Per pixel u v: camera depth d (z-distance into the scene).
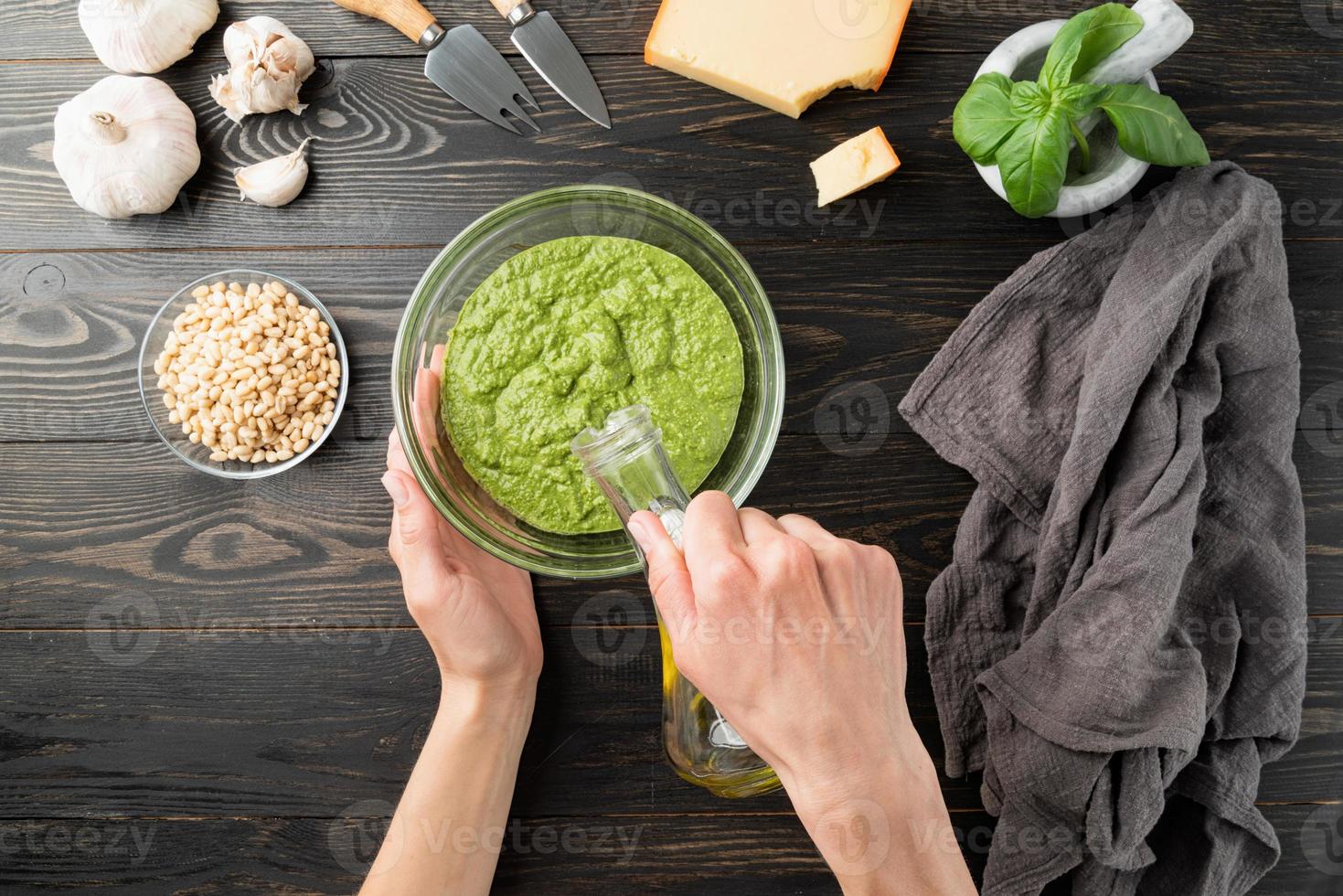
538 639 1.22
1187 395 1.14
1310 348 1.25
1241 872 1.18
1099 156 1.17
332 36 1.23
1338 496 1.25
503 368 1.08
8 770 1.25
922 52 1.23
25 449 1.25
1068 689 1.11
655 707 1.25
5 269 1.24
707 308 1.11
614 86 1.23
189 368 1.17
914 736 0.80
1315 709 1.26
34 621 1.25
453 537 1.16
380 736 1.25
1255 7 1.23
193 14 1.18
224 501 1.24
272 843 1.26
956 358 1.19
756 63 1.18
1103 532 1.14
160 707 1.25
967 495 1.25
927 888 0.77
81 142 1.17
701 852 1.26
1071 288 1.17
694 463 1.10
